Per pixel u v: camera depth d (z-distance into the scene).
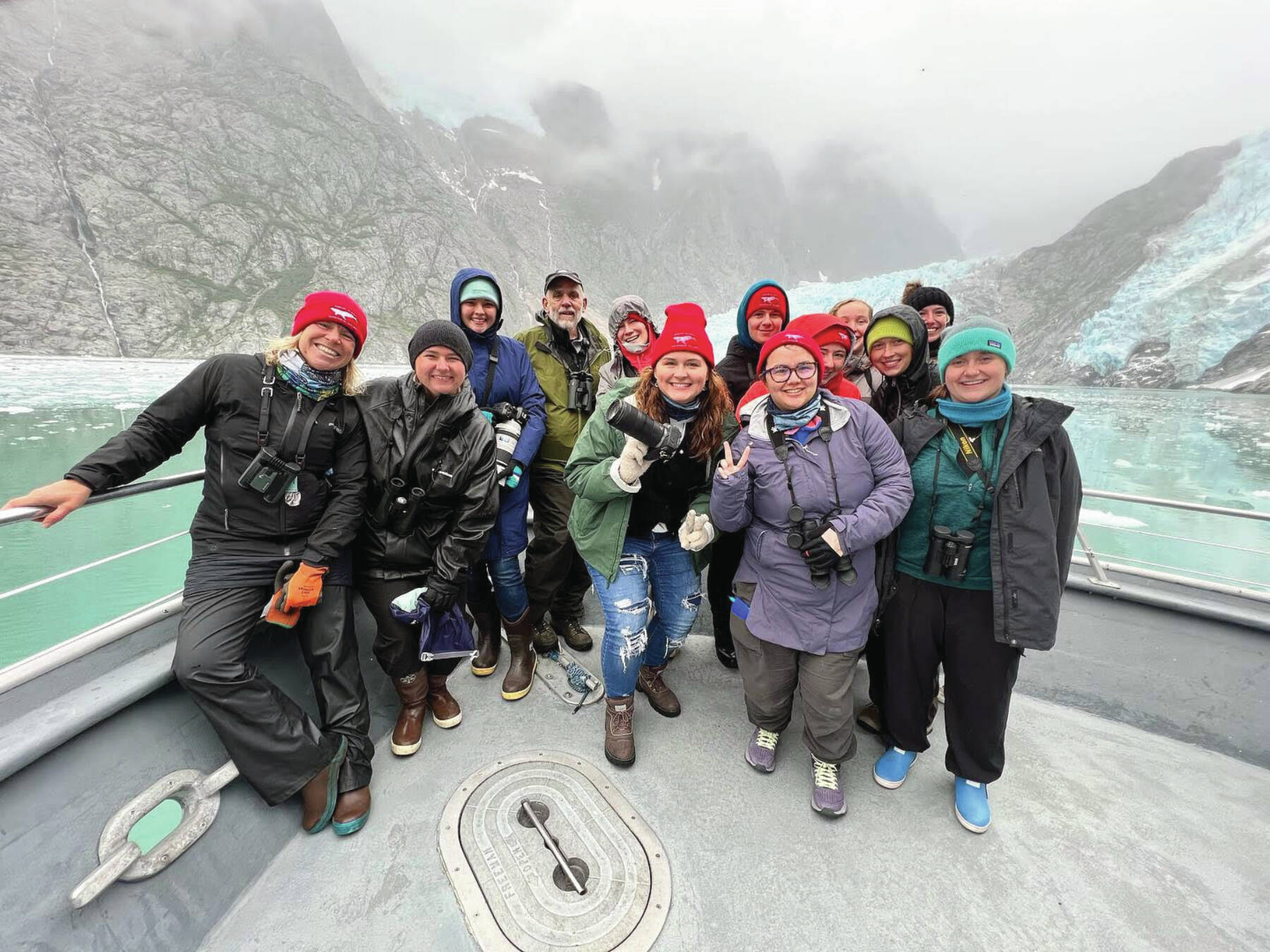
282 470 1.70
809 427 1.76
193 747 1.65
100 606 23.62
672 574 2.11
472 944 1.46
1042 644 1.60
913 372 2.35
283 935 1.47
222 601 1.64
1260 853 1.77
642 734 2.24
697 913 1.56
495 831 1.76
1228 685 2.29
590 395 2.65
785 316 2.51
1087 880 1.67
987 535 1.71
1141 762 2.15
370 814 1.82
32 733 1.36
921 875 1.68
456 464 1.91
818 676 1.80
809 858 1.73
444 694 2.25
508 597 2.36
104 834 1.39
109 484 1.54
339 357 1.75
